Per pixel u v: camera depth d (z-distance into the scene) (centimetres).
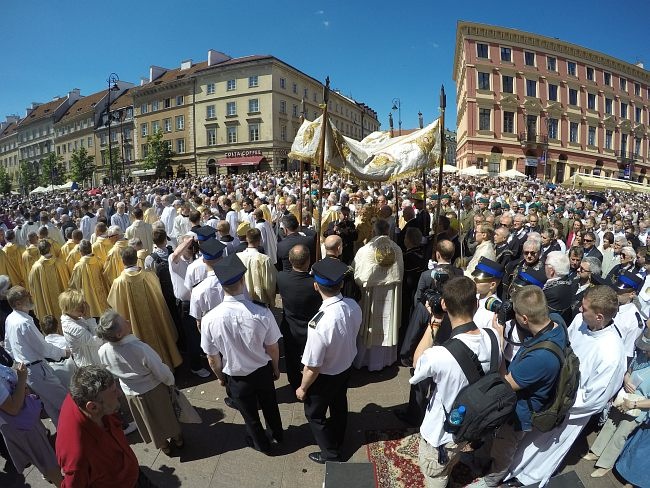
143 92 5259
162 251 523
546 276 354
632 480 286
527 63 4038
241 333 298
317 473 311
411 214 670
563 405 226
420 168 513
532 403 235
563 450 259
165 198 1099
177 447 339
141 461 327
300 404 405
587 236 648
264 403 330
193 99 4834
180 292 455
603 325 262
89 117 6331
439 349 229
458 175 3070
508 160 3988
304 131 512
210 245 392
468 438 210
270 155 4484
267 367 323
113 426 226
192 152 4950
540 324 238
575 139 4350
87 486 215
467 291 233
